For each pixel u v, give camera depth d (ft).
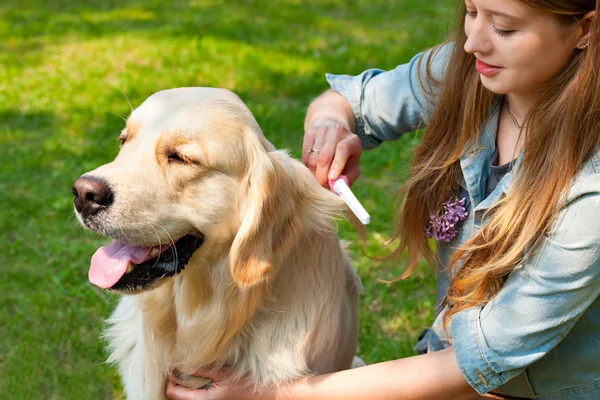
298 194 8.81
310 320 8.98
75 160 20.10
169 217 8.26
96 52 29.45
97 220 7.98
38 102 24.48
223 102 8.60
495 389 8.53
